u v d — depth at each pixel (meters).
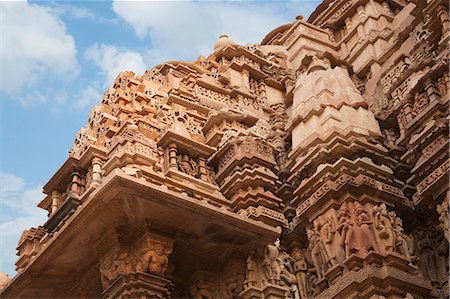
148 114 16.27
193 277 13.63
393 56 18.69
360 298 11.68
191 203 12.28
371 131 14.38
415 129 14.05
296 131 15.20
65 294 13.62
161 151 14.86
